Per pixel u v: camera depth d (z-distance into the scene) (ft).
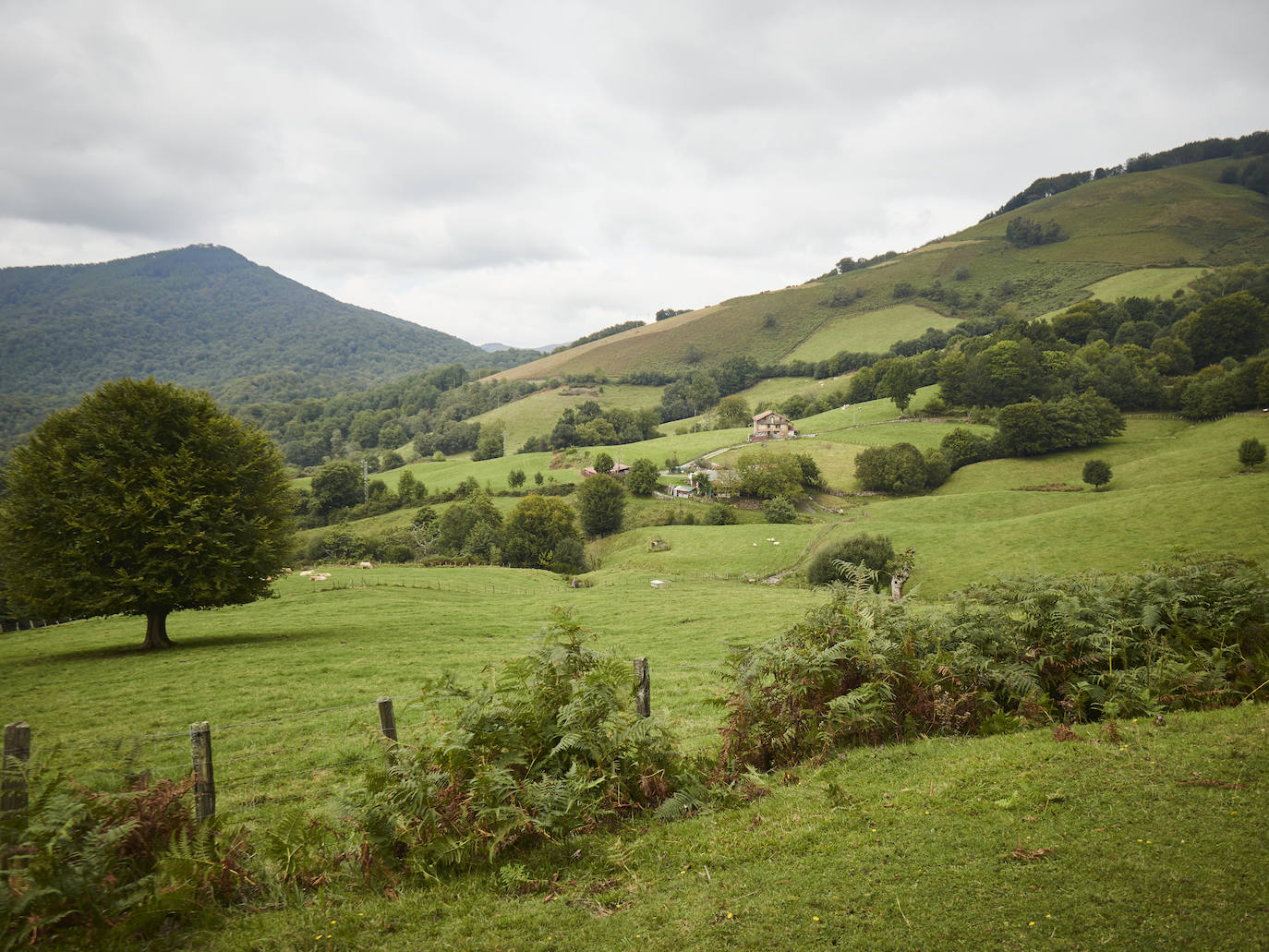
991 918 16.06
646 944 16.98
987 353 470.39
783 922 17.12
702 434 561.43
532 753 26.16
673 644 100.58
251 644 110.42
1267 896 15.20
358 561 317.63
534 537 318.45
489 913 19.56
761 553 273.95
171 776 45.62
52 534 101.09
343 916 20.07
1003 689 31.86
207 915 20.17
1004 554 201.16
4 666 101.35
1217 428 370.32
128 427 104.83
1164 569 36.55
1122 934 14.78
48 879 18.48
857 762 27.99
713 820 24.14
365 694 71.26
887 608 34.04
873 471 388.57
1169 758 23.03
